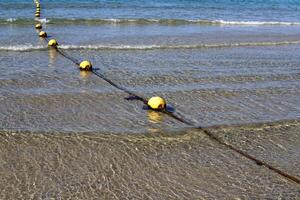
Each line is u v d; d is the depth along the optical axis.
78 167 7.93
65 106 10.96
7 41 19.09
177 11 34.94
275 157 8.73
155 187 7.39
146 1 40.44
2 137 8.99
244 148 9.07
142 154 8.56
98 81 13.29
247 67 15.66
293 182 7.79
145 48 18.48
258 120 10.54
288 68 15.84
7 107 10.66
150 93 12.25
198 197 7.13
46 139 9.01
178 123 10.16
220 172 8.00
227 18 32.72
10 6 31.81
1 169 7.71
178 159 8.43
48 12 29.95
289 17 36.03
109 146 8.83
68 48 17.91
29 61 15.44
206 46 19.69
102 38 20.88
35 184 7.30
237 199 7.11
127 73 14.27
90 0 38.00
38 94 11.77
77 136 9.20
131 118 10.34
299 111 11.33
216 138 9.46
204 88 12.87
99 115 10.45
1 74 13.47
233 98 12.09
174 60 16.42
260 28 28.02
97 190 7.21
